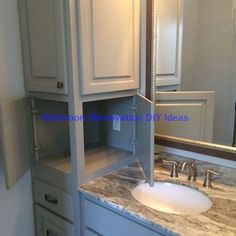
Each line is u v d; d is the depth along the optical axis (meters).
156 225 0.99
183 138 1.46
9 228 1.49
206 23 1.30
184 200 1.33
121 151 1.66
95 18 1.19
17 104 1.28
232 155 1.29
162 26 1.43
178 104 1.45
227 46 1.26
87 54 1.18
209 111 1.36
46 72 1.27
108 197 1.18
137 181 1.35
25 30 1.34
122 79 1.40
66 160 1.51
